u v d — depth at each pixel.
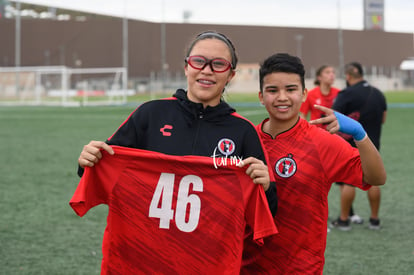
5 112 22.80
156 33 61.19
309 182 2.36
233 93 54.56
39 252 3.84
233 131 2.14
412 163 8.19
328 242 4.23
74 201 2.03
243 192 2.10
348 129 2.08
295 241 2.37
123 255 2.15
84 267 3.54
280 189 2.38
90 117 19.17
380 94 4.70
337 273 3.47
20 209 5.19
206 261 2.12
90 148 2.08
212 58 2.10
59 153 9.42
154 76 61.19
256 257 2.39
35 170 7.57
